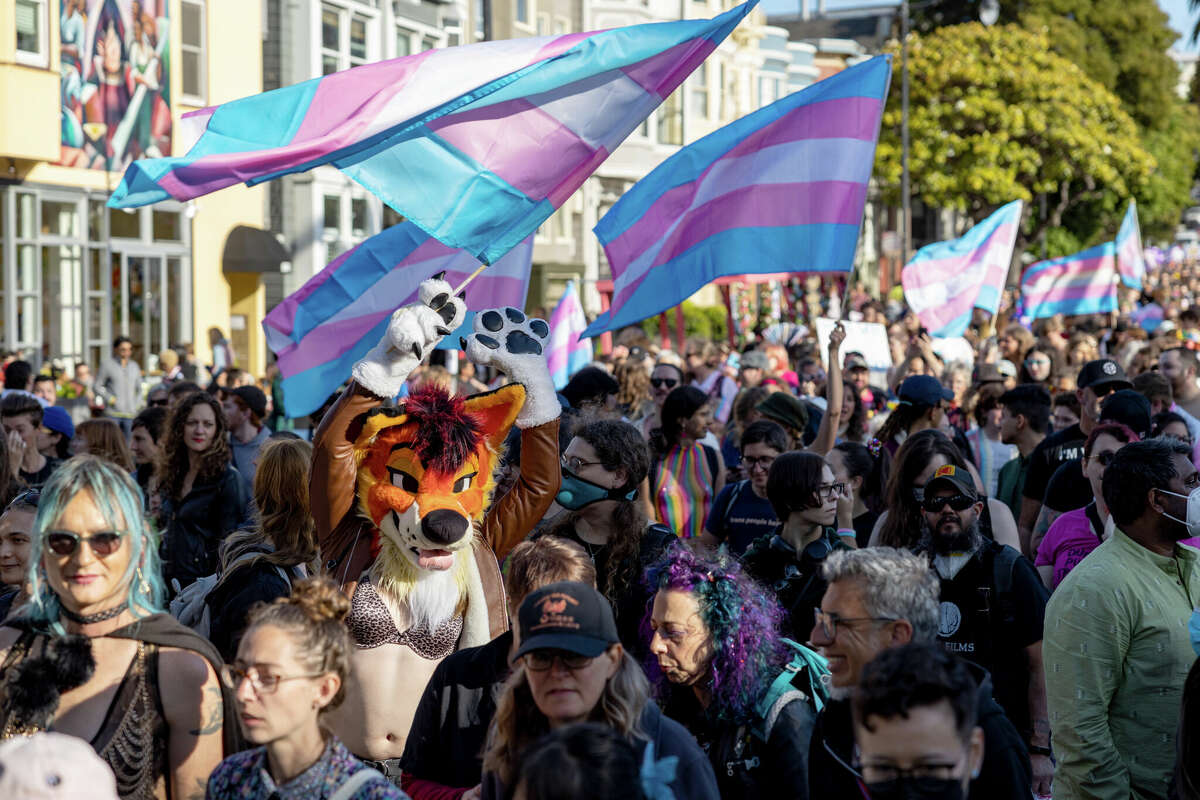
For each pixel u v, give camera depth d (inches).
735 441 363.3
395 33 1238.3
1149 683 170.2
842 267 306.0
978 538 197.2
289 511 197.9
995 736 133.4
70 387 778.2
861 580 139.1
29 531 190.2
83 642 140.1
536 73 221.5
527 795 100.6
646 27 229.0
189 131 215.8
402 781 161.8
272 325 311.7
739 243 312.2
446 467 180.7
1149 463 171.3
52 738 106.5
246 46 1063.0
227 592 193.5
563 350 545.6
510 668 154.3
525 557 159.8
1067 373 453.1
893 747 106.2
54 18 830.5
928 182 1866.4
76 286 887.1
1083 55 2171.5
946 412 354.6
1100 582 170.9
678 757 131.8
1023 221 2010.3
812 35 2854.3
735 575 151.6
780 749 145.6
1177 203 2384.4
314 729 129.3
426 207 221.1
